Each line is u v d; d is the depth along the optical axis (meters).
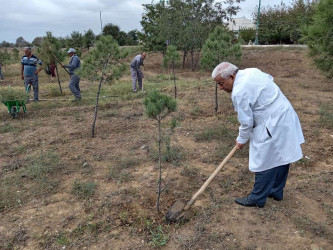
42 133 6.53
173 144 5.70
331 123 6.57
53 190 4.24
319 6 7.23
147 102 3.49
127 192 4.12
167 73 16.72
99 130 6.64
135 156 5.24
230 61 7.51
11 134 6.53
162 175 4.55
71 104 9.31
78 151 5.51
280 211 3.63
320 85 11.07
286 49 18.36
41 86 13.26
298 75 13.33
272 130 3.25
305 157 5.06
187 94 9.78
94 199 3.99
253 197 3.65
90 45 28.84
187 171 4.63
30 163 5.04
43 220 3.62
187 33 16.16
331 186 4.17
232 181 4.34
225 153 5.20
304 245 3.08
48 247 3.21
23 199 4.05
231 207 3.74
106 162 5.06
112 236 3.34
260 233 3.27
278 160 3.35
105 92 11.16
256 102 3.25
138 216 3.61
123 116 7.71
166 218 3.51
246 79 3.24
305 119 6.98
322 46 7.55
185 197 3.98
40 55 9.77
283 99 3.34
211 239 3.21
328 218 3.50
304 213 3.60
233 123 6.76
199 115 7.52
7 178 4.58
